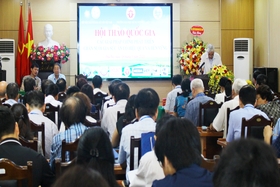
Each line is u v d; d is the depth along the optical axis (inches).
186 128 80.4
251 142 52.4
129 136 136.0
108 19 421.4
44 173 110.0
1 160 95.4
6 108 112.6
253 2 441.1
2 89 249.0
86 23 420.2
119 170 141.4
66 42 428.5
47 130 164.2
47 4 426.9
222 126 203.8
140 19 423.2
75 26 419.8
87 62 422.0
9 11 423.5
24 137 141.7
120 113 186.2
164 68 426.9
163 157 80.7
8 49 403.9
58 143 132.7
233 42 431.2
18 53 410.0
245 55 418.0
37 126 155.5
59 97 264.5
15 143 109.7
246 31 441.4
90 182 44.9
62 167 99.8
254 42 442.0
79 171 46.1
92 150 90.6
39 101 173.6
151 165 101.6
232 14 438.9
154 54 425.7
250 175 49.9
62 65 427.5
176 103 271.1
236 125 170.6
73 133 134.3
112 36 422.3
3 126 109.7
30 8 421.4
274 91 382.9
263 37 419.5
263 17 417.4
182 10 435.8
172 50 426.0
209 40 440.1
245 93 173.9
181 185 75.7
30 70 410.3
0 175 95.6
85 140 91.9
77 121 136.9
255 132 165.0
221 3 438.3
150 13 423.8
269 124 164.7
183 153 78.3
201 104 219.1
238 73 420.8
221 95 253.8
